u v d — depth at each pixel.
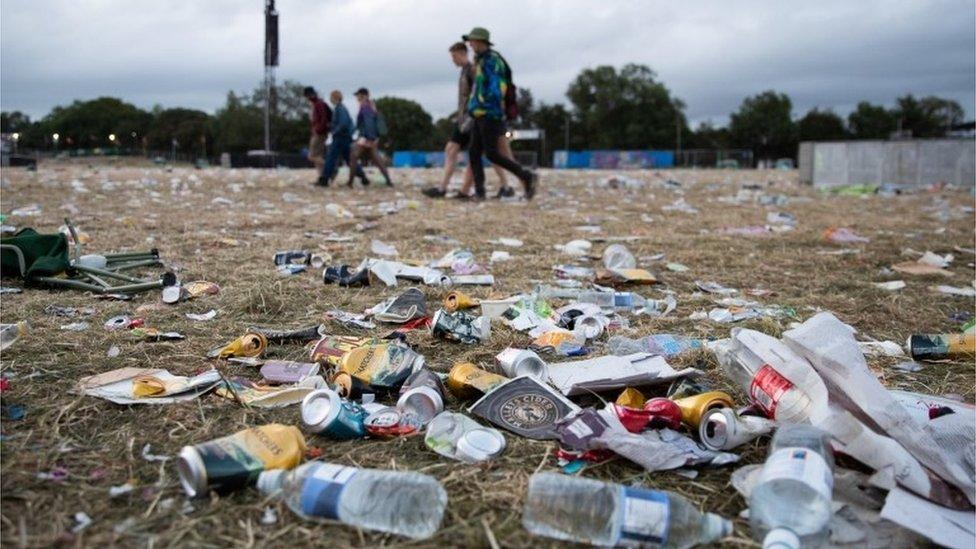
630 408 2.27
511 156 11.10
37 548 1.59
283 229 7.02
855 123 95.25
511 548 1.67
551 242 6.60
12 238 4.15
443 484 1.93
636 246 6.40
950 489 1.88
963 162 16.14
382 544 1.66
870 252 6.19
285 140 76.25
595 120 93.56
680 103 95.00
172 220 7.48
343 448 2.13
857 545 1.71
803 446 1.84
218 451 1.83
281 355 3.01
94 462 1.99
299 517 1.75
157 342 3.09
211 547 1.63
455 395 2.57
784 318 3.89
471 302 3.93
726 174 31.00
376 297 4.10
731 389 2.73
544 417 2.33
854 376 2.10
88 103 105.81
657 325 3.69
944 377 2.97
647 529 1.68
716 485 2.00
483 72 10.50
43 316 3.43
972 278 5.16
